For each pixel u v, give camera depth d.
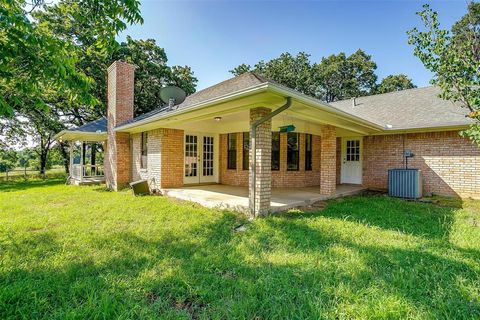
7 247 3.63
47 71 2.92
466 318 2.02
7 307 2.19
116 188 10.89
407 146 9.48
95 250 3.54
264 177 5.56
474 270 2.83
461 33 5.53
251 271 2.87
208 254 3.41
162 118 7.21
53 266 3.00
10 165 24.53
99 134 12.05
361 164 10.77
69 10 3.56
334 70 31.39
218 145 10.83
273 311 2.15
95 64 17.56
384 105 11.52
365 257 3.22
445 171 8.59
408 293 2.38
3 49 2.57
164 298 2.38
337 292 2.39
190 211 6.08
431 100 10.27
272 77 29.16
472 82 5.00
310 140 10.36
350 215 5.57
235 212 5.90
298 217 5.44
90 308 2.15
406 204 7.07
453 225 4.81
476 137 5.01
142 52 20.91
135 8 3.39
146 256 3.30
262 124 5.52
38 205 6.96
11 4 2.56
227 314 2.13
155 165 9.56
